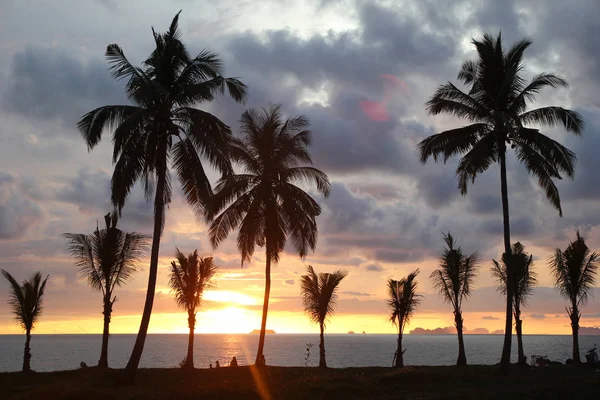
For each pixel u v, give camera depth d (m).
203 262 37.12
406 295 40.53
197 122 26.58
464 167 31.58
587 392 22.55
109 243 32.19
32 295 34.22
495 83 30.81
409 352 132.00
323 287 40.34
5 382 27.94
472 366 36.94
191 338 35.97
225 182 32.66
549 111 29.77
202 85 26.58
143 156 26.42
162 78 26.69
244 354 126.19
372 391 24.09
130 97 25.92
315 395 23.30
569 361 38.22
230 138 27.50
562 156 29.66
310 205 33.22
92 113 25.56
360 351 142.88
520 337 38.56
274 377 28.52
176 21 27.67
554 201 30.25
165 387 24.56
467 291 38.81
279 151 33.31
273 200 33.09
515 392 22.67
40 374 30.95
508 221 30.27
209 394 22.09
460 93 31.12
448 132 31.31
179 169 27.41
